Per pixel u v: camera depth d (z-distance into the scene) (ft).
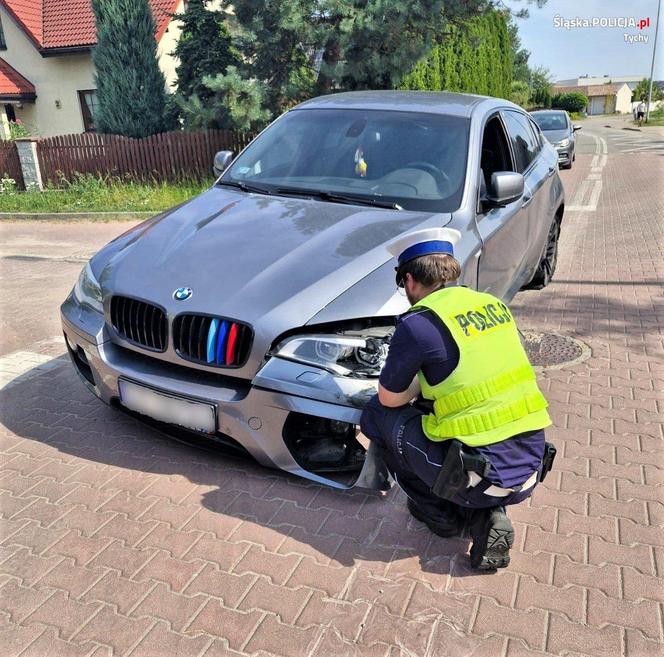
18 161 47.01
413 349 8.00
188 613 8.31
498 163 15.58
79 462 11.66
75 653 7.75
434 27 45.16
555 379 14.94
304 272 10.37
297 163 14.29
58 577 8.93
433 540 9.65
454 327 7.98
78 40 65.26
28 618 8.25
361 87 45.16
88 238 34.30
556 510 10.31
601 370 15.40
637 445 12.18
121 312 11.12
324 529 9.87
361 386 9.34
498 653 7.69
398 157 13.61
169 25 66.44
